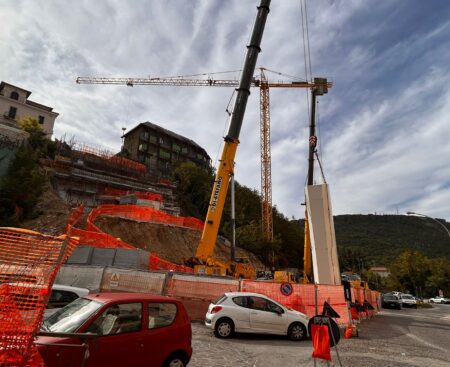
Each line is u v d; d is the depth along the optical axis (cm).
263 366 794
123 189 5428
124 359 541
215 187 2177
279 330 1152
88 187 5038
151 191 5731
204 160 9588
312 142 3772
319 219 2127
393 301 3766
